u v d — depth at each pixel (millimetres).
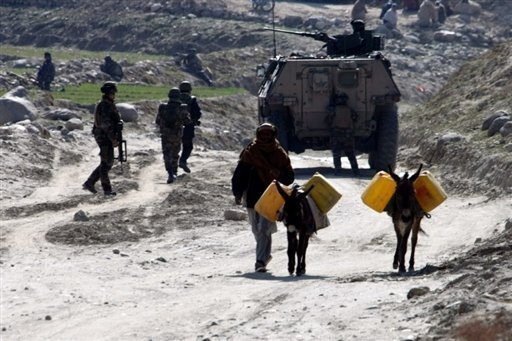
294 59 75125
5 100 96688
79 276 35719
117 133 58219
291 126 77438
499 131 73312
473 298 25078
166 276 36344
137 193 59719
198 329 25719
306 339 23688
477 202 58219
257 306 28797
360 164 84562
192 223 50031
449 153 73750
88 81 146500
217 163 77125
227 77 169875
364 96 75000
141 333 25438
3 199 56562
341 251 43781
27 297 30891
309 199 36375
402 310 25984
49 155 74375
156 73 159375
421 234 47375
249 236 46469
